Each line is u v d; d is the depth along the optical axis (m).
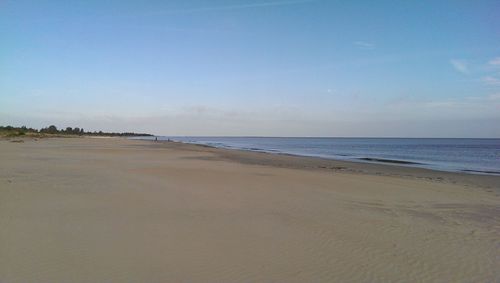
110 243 6.40
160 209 9.15
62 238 6.58
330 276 5.30
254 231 7.42
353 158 38.38
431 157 43.53
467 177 20.48
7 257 5.60
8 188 11.48
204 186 13.23
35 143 55.12
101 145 55.94
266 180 15.41
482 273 5.55
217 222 8.05
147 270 5.29
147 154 34.59
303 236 7.16
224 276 5.18
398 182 16.39
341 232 7.52
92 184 13.01
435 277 5.36
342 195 12.12
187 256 5.89
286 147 79.19
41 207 8.93
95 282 4.84
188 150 46.56
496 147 83.31
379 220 8.68
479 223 8.71
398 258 6.09
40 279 4.87
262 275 5.26
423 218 9.08
